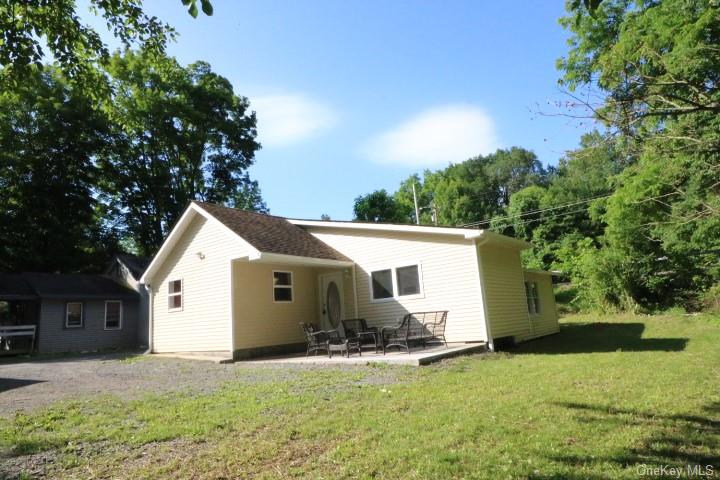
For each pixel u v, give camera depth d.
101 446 4.68
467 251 12.26
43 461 4.29
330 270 15.05
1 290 19.89
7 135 24.95
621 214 20.05
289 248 13.45
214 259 13.74
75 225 28.31
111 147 29.06
